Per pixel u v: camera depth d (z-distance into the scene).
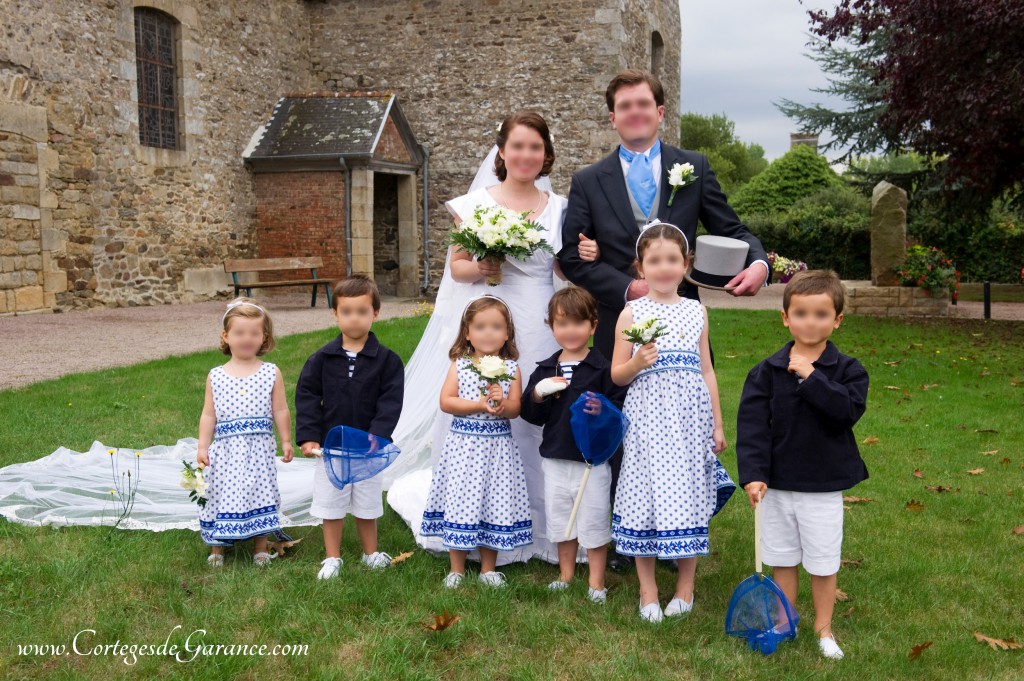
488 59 16.22
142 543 3.37
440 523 3.29
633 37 16.50
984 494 4.25
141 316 11.50
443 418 3.49
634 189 3.45
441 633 2.61
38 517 3.60
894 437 5.47
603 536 3.03
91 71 11.83
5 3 10.34
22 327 9.89
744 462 2.67
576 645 2.62
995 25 9.26
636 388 2.98
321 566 3.21
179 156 13.64
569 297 3.12
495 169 3.69
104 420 5.47
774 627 2.58
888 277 12.68
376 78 16.94
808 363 2.64
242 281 15.25
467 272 3.56
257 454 3.37
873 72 13.17
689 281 3.32
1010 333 10.28
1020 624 2.83
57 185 11.33
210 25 14.24
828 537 2.64
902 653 2.61
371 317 3.36
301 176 15.27
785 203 26.03
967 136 10.32
